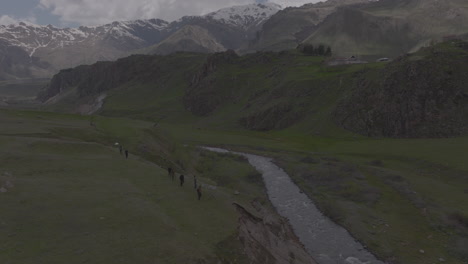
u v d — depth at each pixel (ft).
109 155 149.79
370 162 223.71
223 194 118.42
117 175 119.24
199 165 237.45
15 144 141.59
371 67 422.00
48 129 195.00
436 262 108.58
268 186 195.62
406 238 124.57
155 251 68.18
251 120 462.60
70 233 71.20
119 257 64.44
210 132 389.19
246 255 79.77
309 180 201.46
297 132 372.58
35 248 63.62
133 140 204.64
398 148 246.68
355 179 192.13
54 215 77.66
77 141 173.47
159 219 83.46
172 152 238.48
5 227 69.05
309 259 107.86
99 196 93.45
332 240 125.70
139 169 131.13
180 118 639.76
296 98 448.24
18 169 108.58
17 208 78.07
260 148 300.40
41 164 117.70
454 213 136.67
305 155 264.52
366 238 124.77
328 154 261.24
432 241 121.39
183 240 75.00
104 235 72.02
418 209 146.61
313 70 540.11
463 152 209.87
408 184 175.32
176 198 102.83
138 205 90.33
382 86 333.21
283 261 94.02
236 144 319.47
